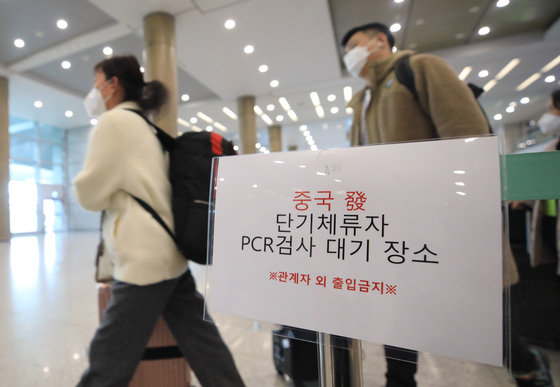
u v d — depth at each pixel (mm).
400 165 352
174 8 3973
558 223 1274
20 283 2598
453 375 905
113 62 948
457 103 812
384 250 344
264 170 427
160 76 3906
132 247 749
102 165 755
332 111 9141
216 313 419
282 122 10375
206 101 7871
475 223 309
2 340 1441
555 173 420
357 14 4582
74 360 1250
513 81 6773
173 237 786
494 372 904
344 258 361
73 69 6070
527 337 1220
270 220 408
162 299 784
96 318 1718
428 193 333
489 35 5348
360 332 341
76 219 11570
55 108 8391
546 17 4863
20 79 6250
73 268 3303
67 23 4402
